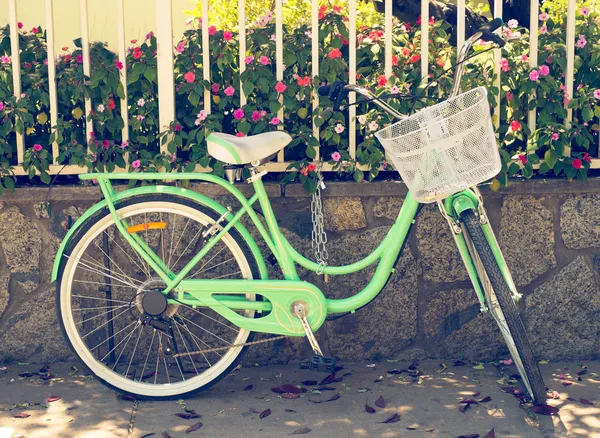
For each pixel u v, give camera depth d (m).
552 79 3.73
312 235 3.69
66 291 3.51
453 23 4.67
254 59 3.80
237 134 3.75
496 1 3.84
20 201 3.81
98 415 3.31
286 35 3.91
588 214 3.85
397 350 3.92
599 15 4.14
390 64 3.79
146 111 3.83
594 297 3.90
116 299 3.87
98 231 3.51
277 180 3.92
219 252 3.84
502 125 3.88
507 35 3.41
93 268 3.86
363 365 3.87
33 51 4.00
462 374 3.73
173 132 3.78
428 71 3.88
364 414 3.28
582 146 3.98
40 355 3.91
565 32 3.94
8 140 3.93
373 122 3.71
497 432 3.10
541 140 3.74
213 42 3.84
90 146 3.78
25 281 3.86
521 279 3.88
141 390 3.48
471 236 3.11
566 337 3.92
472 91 2.86
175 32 6.54
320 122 3.75
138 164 3.75
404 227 3.32
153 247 3.86
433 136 2.87
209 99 3.81
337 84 3.13
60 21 6.44
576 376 3.71
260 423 3.21
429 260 3.86
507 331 3.40
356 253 3.87
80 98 3.82
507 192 3.79
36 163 3.77
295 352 3.90
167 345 3.47
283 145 3.35
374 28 4.05
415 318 3.89
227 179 3.72
